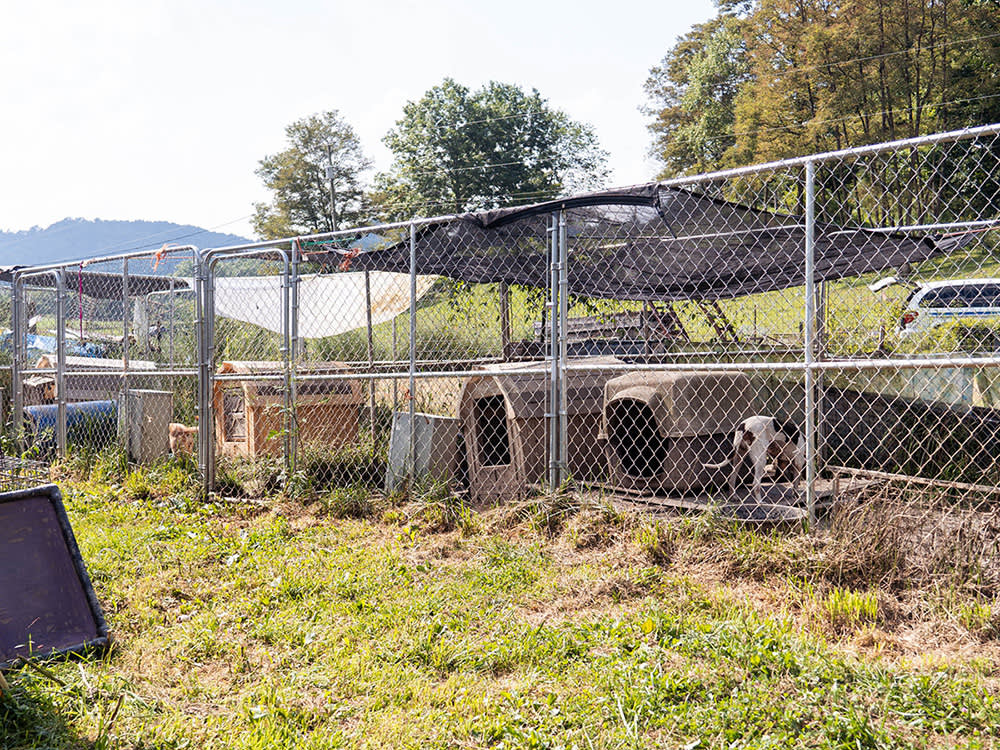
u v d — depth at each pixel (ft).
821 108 149.79
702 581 17.66
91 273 36.17
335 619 16.30
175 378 39.29
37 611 14.51
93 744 10.98
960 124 140.05
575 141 214.90
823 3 156.66
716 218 27.25
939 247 31.19
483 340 43.98
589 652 14.20
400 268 32.86
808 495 18.95
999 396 27.78
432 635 15.25
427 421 26.43
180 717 12.03
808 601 15.80
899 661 13.24
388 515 23.91
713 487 24.25
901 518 17.56
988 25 140.15
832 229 28.22
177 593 18.13
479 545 21.20
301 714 12.22
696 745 10.93
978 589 15.61
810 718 11.43
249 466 29.55
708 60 199.11
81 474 31.27
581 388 26.78
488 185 205.26
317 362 37.24
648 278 35.83
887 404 29.09
